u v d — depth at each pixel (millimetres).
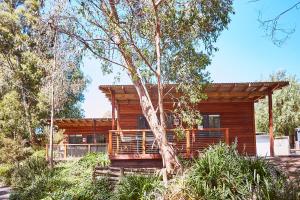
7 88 30422
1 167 22062
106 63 12117
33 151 24375
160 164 15367
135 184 9570
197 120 13656
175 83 13258
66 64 13633
